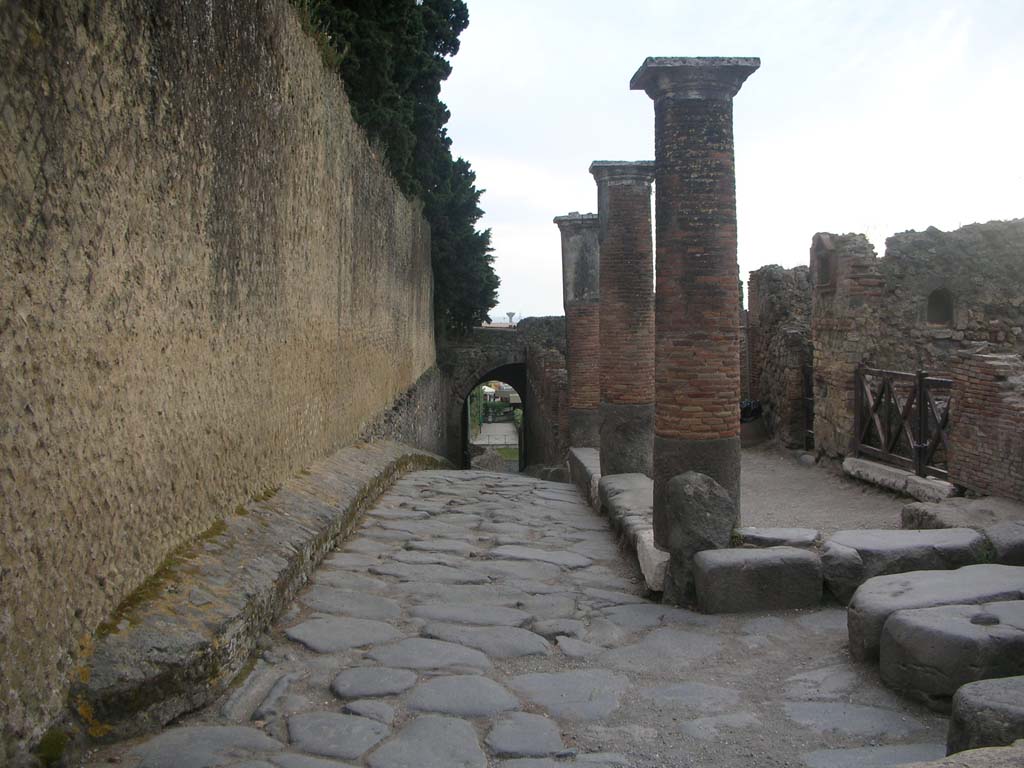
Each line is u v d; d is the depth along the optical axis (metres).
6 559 3.00
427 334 24.14
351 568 6.73
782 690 4.46
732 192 6.50
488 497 10.93
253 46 6.57
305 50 8.48
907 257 11.36
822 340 12.26
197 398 5.31
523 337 30.66
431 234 26.20
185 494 5.06
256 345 6.70
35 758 3.07
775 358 14.92
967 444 7.99
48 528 3.33
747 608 5.84
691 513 6.10
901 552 5.91
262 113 6.86
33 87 3.31
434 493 11.00
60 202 3.53
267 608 5.01
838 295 11.66
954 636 4.07
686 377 6.45
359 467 10.07
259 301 6.79
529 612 5.81
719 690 4.44
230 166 5.98
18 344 3.16
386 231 14.93
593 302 14.64
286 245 7.70
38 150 3.34
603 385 10.44
